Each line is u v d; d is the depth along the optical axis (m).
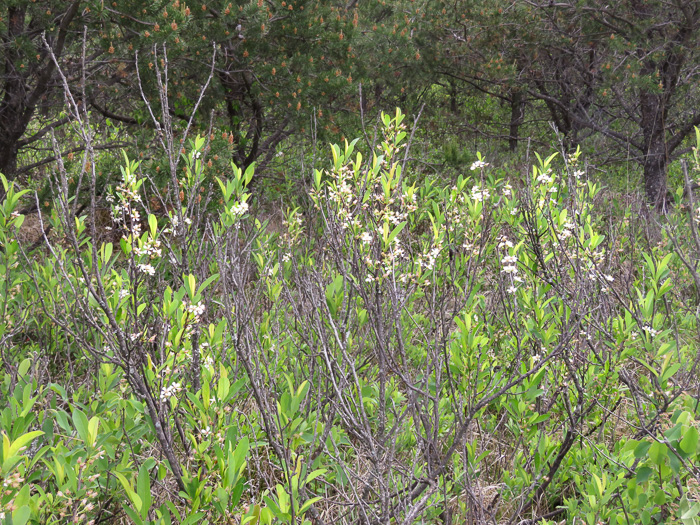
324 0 7.50
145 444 2.71
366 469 3.29
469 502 2.80
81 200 5.62
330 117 7.18
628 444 2.71
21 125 6.32
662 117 9.12
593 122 12.04
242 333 2.87
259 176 7.93
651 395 3.30
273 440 2.41
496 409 3.92
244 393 3.21
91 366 3.44
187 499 2.11
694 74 10.23
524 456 3.20
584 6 9.88
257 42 6.71
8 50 5.95
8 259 3.27
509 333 3.75
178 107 6.86
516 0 10.96
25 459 2.03
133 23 5.78
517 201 3.87
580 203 4.05
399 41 9.65
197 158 3.08
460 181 3.75
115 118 7.53
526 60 11.92
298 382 3.19
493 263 4.05
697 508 2.03
